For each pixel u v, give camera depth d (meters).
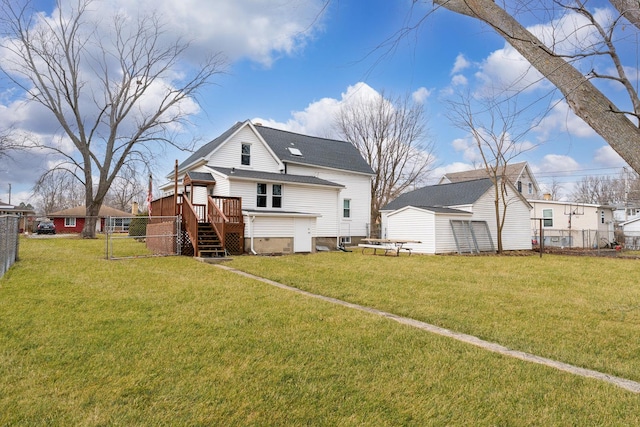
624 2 2.57
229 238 14.24
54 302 5.64
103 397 2.85
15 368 3.31
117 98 24.05
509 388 3.14
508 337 4.63
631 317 5.71
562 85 2.76
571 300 6.88
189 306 5.65
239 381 3.16
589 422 2.64
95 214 23.80
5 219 8.09
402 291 7.35
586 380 3.33
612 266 12.62
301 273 9.40
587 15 2.75
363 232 23.84
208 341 4.10
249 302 6.00
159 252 14.08
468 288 7.84
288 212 16.48
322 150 24.23
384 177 33.72
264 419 2.61
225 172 16.48
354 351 3.90
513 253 18.95
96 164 23.86
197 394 2.92
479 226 19.88
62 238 22.91
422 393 3.03
